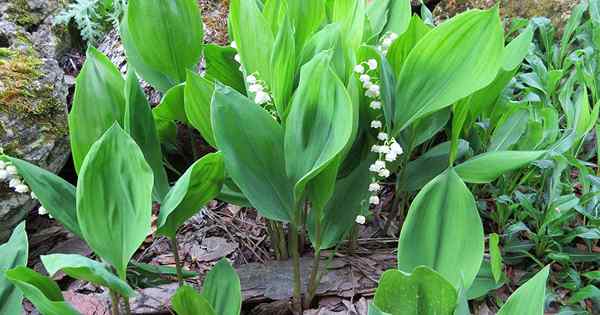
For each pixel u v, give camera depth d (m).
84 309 0.87
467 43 0.76
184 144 1.06
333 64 0.77
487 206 0.98
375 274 0.90
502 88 0.87
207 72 0.93
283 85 0.76
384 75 0.79
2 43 1.07
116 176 0.67
